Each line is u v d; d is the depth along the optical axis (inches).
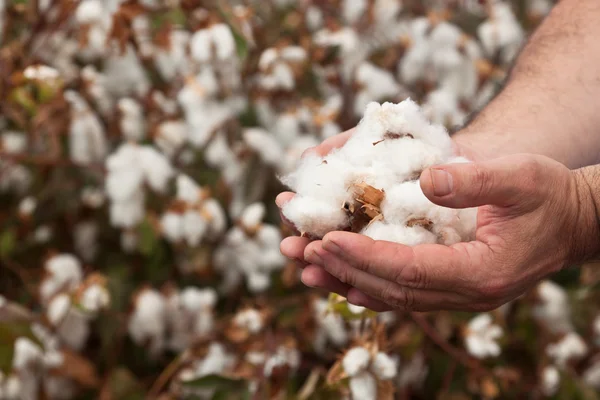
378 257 35.8
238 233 55.9
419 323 53.0
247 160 57.7
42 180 59.2
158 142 58.6
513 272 37.0
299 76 60.6
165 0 56.5
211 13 56.5
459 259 36.2
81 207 59.7
